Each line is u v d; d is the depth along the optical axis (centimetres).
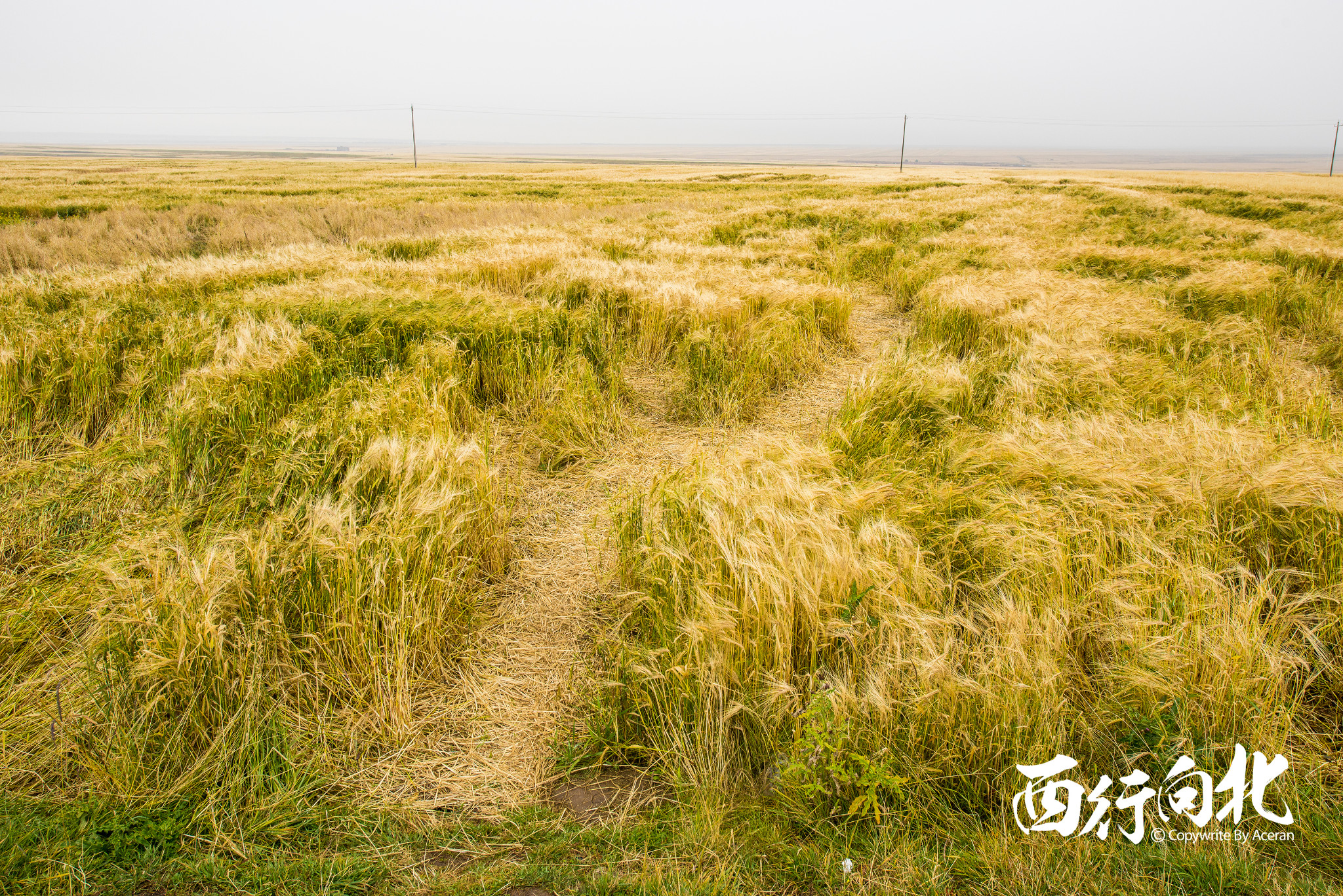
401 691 267
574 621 335
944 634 265
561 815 229
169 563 330
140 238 1429
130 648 265
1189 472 363
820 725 229
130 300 707
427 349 575
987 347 695
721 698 242
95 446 499
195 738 245
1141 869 197
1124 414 501
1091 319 698
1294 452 383
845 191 3262
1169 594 286
